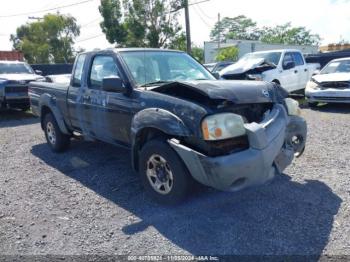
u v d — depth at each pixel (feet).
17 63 43.24
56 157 20.93
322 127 26.17
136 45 95.86
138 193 14.70
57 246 10.96
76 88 18.53
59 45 178.29
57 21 175.32
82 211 13.32
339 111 33.53
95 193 15.01
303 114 32.65
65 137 21.31
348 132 24.09
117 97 15.29
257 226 11.46
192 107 12.07
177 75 16.55
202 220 12.04
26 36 179.73
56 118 20.42
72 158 20.38
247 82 13.91
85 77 17.90
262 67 38.78
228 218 12.07
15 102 37.58
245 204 13.03
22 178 17.47
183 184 12.48
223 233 11.16
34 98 23.08
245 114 13.14
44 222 12.60
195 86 12.37
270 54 42.04
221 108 12.18
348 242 10.39
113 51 16.19
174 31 95.09
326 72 37.58
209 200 13.41
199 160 11.59
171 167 12.58
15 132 30.12
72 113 19.04
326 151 19.48
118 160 19.47
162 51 17.31
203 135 11.62
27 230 12.07
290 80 40.96
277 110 13.39
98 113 16.66
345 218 11.75
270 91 13.67
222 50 128.47
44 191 15.56
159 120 12.57
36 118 37.91
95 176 17.11
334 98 33.78
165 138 13.07
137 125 13.42
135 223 12.16
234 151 11.76
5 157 21.71
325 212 12.21
